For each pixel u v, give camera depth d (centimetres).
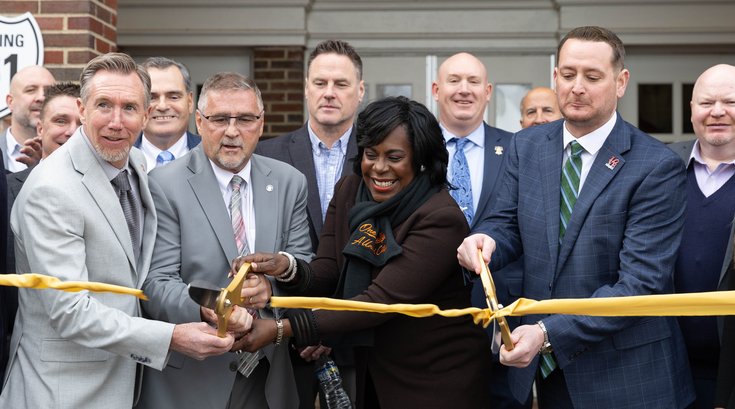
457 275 324
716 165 388
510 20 748
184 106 463
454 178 450
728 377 330
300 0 743
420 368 317
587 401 324
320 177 431
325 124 429
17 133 496
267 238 338
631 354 324
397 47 752
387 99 326
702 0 729
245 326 303
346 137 436
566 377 326
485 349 328
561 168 338
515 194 350
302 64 750
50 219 293
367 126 323
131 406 311
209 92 333
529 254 335
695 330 365
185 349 296
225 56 764
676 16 731
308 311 314
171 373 324
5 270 324
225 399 324
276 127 746
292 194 352
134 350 295
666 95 751
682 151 405
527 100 548
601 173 326
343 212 341
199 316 312
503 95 753
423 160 323
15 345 309
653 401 323
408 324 316
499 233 343
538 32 746
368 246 318
